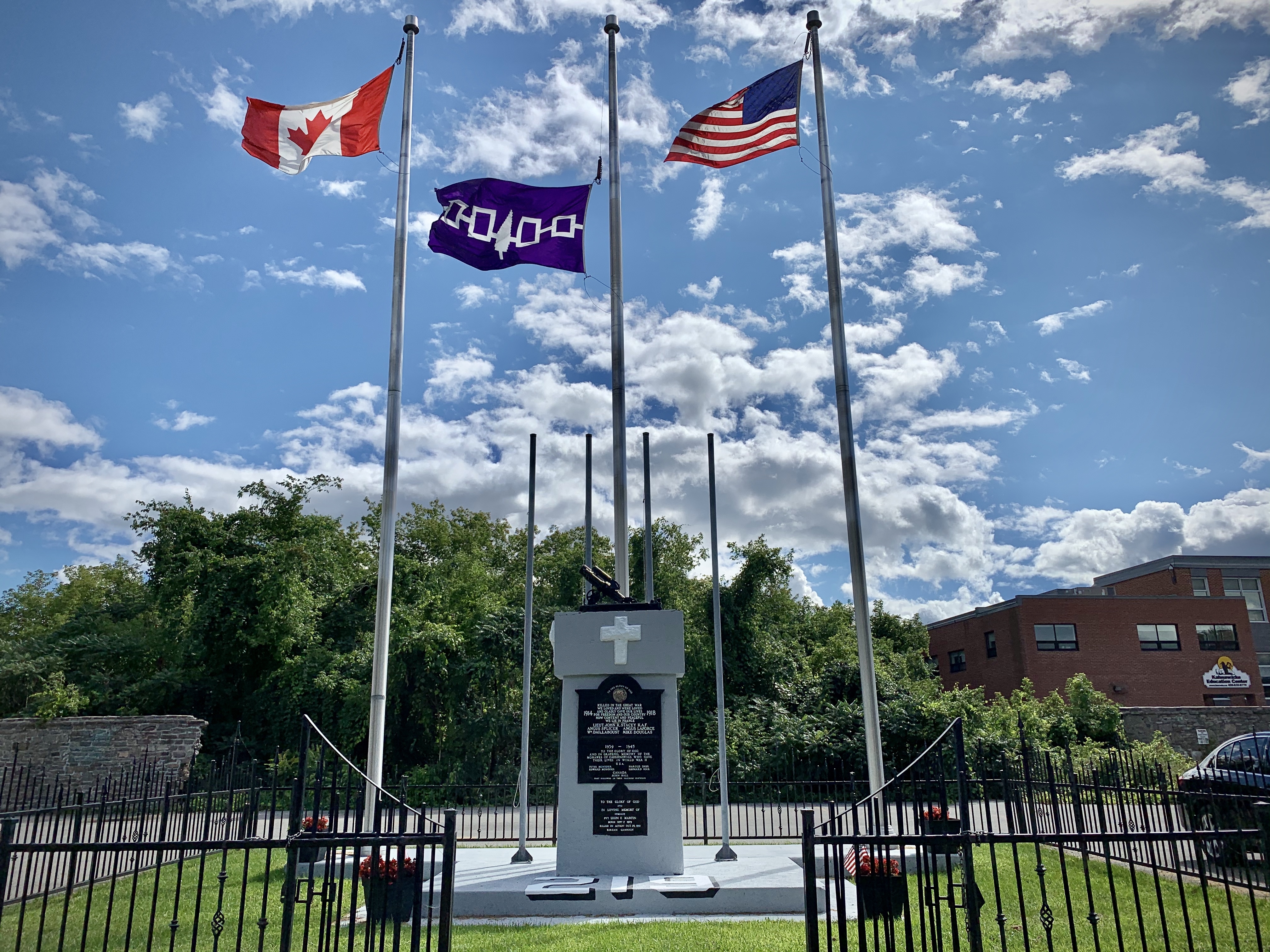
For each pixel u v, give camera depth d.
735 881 9.61
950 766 23.00
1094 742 25.55
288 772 23.55
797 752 23.73
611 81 15.59
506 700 27.33
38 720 22.92
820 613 43.47
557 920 9.04
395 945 5.62
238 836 14.15
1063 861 5.66
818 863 10.77
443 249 14.41
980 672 40.09
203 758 24.28
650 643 10.45
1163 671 37.19
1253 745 11.07
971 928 5.68
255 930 8.55
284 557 26.64
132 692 27.00
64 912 5.93
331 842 5.81
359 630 28.17
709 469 13.64
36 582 42.00
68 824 13.94
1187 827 10.60
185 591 26.92
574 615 10.71
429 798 23.44
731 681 27.98
